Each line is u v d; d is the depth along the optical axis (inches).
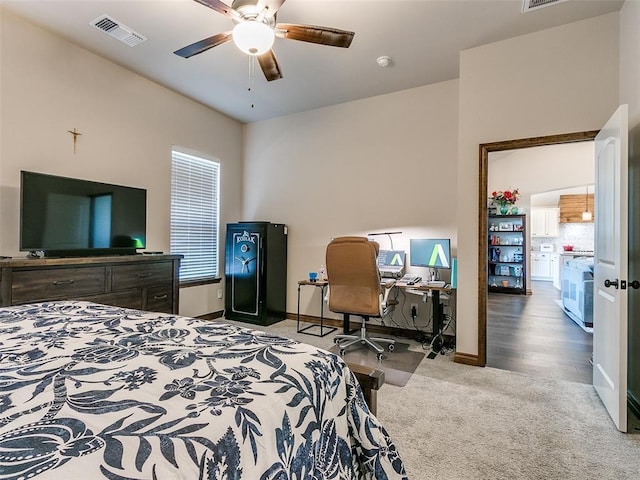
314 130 184.1
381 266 160.1
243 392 31.9
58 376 34.1
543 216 387.9
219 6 81.4
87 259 106.4
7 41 105.1
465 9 102.0
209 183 185.6
